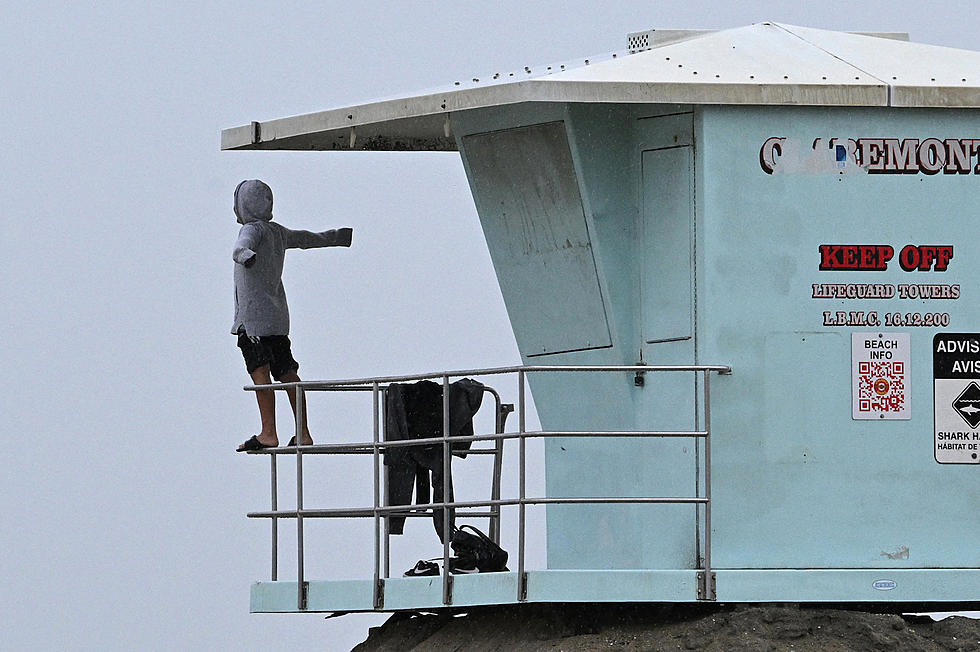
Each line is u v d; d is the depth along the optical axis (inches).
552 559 2721.5
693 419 2529.5
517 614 2598.4
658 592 2440.9
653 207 2566.4
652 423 2581.2
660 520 2564.0
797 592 2469.2
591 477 2659.9
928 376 2513.5
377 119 2578.7
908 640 2432.3
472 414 2674.7
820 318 2500.0
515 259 2694.4
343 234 2918.3
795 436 2492.6
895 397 2506.2
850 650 2417.6
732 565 2479.1
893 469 2503.7
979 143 2524.6
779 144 2500.0
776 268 2496.3
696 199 2509.8
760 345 2492.6
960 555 2507.4
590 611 2532.0
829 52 2596.0
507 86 2452.0
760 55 2566.4
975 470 2512.3
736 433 2485.2
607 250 2591.0
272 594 2704.2
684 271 2529.5
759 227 2495.1
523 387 2453.2
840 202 2506.2
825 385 2497.5
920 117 2519.7
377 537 2608.3
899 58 2600.9
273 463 2755.9
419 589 2556.6
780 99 2484.0
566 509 2704.2
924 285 2514.8
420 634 2726.4
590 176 2581.2
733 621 2434.8
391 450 2662.4
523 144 2630.4
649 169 2568.9
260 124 2719.0
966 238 2522.1
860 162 2509.8
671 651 2416.3
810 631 2437.3
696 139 2507.4
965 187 2522.1
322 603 2655.0
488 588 2479.1
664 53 2556.6
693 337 2519.7
